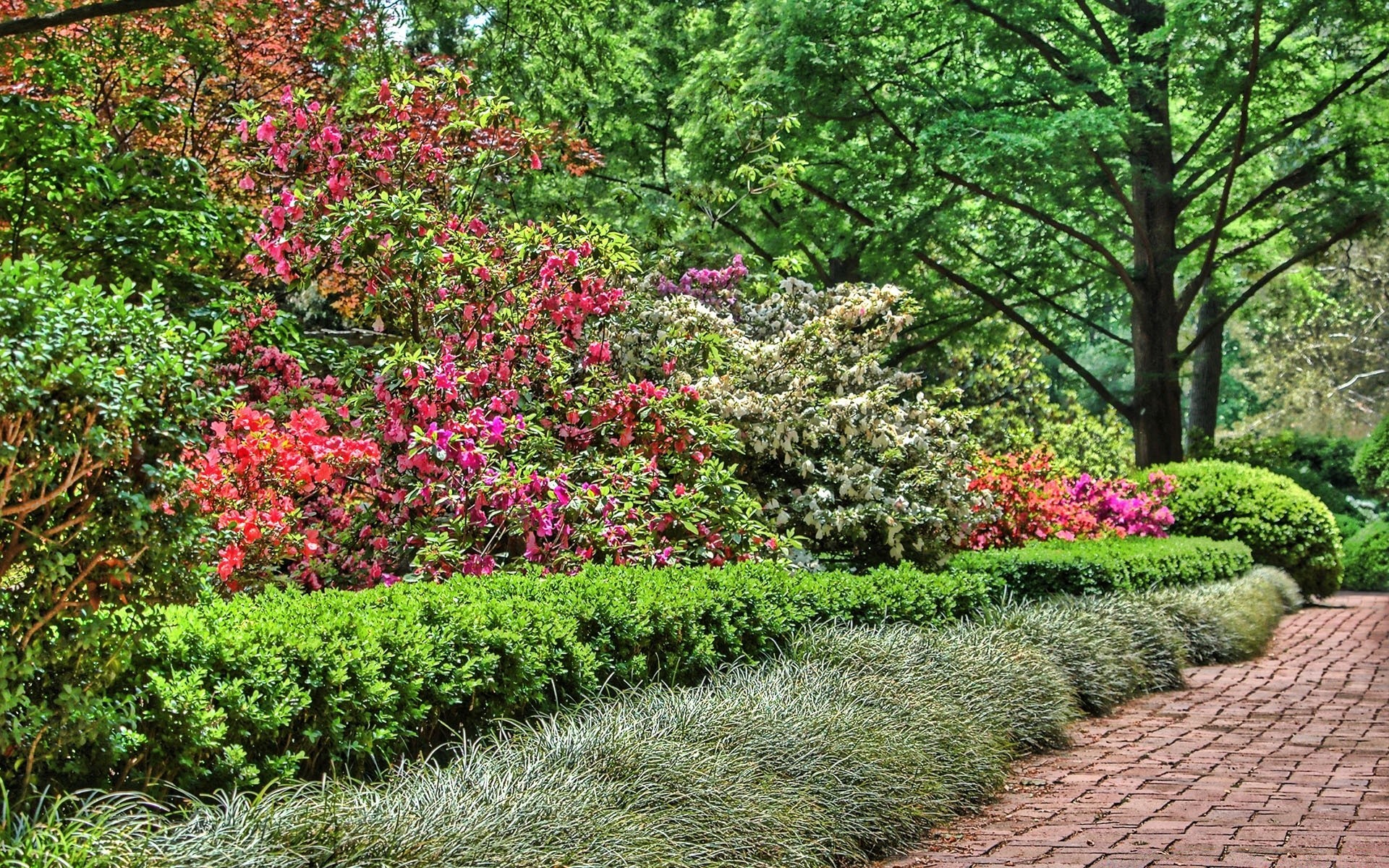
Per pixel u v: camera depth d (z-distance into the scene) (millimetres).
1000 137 16969
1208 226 21547
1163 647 10391
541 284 8484
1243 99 17750
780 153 17984
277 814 3797
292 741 4668
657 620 6488
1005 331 21438
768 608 7281
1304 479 27719
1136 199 20062
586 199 17281
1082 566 11133
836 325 10570
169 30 10359
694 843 4461
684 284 10758
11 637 3834
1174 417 20125
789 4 17531
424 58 12156
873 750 5645
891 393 9758
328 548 7758
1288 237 21031
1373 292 32969
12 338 3648
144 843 3488
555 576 6836
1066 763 7141
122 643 4070
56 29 9438
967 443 10234
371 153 8766
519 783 4453
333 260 8617
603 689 6004
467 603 5816
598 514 7820
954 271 21141
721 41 19547
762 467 9953
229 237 8914
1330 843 5203
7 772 3812
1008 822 5734
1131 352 34094
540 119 15680
